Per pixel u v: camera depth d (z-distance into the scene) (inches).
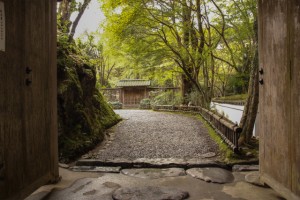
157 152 222.7
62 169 172.4
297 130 99.7
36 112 122.4
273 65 122.7
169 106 634.2
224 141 233.5
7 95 97.3
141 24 406.0
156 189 133.9
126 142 265.3
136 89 842.2
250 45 349.4
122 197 122.7
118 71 1206.3
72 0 342.0
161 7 402.6
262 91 136.6
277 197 122.2
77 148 204.7
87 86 277.6
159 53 450.3
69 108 219.5
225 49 475.8
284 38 111.0
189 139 278.2
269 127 127.6
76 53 298.8
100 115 336.8
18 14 106.9
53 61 145.1
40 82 127.6
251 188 134.9
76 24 350.6
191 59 463.5
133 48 435.2
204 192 131.2
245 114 211.5
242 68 380.8
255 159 178.7
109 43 462.3
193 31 444.5
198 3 410.9
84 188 137.2
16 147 103.0
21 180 106.5
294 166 102.0
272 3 123.2
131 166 178.2
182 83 601.9
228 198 122.9
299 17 98.0
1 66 93.7
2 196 92.4
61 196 125.7
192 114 536.1
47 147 134.9
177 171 165.0
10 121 99.2
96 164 180.1
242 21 348.5
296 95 100.6
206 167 173.5
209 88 529.3
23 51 110.5
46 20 136.6
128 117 499.5
